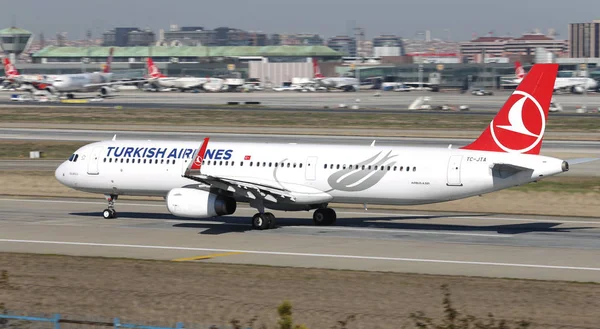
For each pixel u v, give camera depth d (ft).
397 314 328.29
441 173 543.80
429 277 400.06
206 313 333.83
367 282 387.14
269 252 476.95
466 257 459.32
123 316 331.16
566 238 525.75
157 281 389.60
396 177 554.05
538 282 388.57
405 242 510.99
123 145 629.10
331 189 570.87
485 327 307.78
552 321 319.27
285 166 582.35
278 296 358.84
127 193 627.46
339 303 346.13
